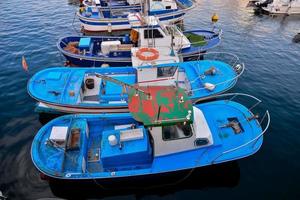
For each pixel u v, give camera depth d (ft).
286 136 38.55
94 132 34.83
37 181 31.22
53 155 28.96
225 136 31.50
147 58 40.91
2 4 103.45
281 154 35.53
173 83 41.86
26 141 37.17
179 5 85.61
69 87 40.16
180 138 28.12
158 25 45.96
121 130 31.89
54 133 30.48
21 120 41.29
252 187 31.17
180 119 26.84
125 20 77.61
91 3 88.84
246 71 56.85
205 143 29.32
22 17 89.66
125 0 95.61
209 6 105.29
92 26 77.87
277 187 31.12
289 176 32.48
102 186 29.86
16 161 33.96
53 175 27.07
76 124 33.19
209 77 43.24
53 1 110.11
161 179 29.81
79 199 29.86
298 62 61.52
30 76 53.93
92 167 30.60
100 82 42.88
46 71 43.62
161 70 40.09
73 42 59.11
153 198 30.07
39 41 71.20
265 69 57.88
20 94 47.75
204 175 32.07
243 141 30.86
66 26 83.87
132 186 30.45
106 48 52.80
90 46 55.77
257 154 35.47
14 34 75.00
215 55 64.08
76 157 29.17
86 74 43.98
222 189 30.91
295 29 84.53
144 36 45.44
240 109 35.55
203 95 39.52
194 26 84.53
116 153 29.09
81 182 29.01
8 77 53.11
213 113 35.09
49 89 39.60
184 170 28.99
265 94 48.67
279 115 42.93
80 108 38.37
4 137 37.83
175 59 41.45
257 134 31.58
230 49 67.87
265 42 72.95
